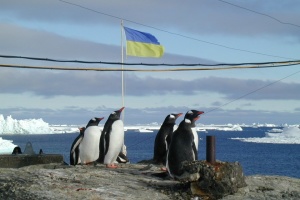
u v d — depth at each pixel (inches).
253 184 496.1
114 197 417.4
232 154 4699.8
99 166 594.2
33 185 436.1
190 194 446.6
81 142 644.1
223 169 450.0
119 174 520.4
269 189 481.1
